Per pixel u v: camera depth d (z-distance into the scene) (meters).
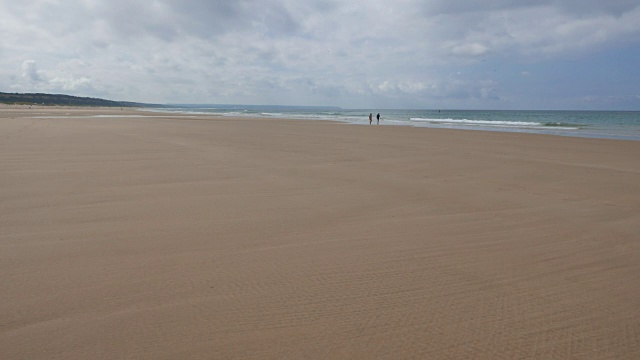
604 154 15.02
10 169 9.46
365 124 40.97
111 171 9.41
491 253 4.59
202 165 10.54
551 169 10.96
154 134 20.53
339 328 2.99
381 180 8.91
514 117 92.56
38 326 2.93
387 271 4.03
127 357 2.60
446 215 6.14
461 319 3.14
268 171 9.83
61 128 23.59
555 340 2.88
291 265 4.14
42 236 4.89
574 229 5.54
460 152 14.77
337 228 5.40
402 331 2.96
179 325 2.99
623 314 3.26
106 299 3.36
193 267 4.05
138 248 4.54
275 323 3.05
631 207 6.80
